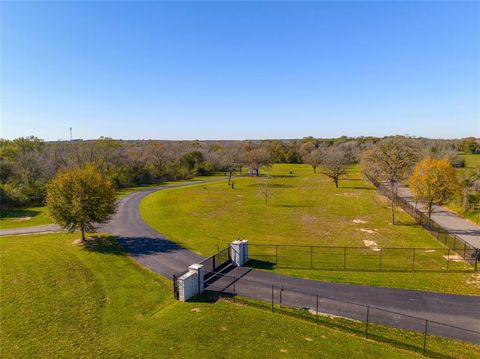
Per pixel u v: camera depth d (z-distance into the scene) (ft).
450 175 124.16
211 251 103.71
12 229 132.77
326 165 258.16
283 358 50.24
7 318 63.67
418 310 65.98
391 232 127.85
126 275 84.38
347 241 116.37
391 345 54.19
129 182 260.01
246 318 62.03
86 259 94.79
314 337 55.93
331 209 171.63
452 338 56.54
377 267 90.22
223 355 51.16
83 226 108.37
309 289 75.61
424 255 100.22
